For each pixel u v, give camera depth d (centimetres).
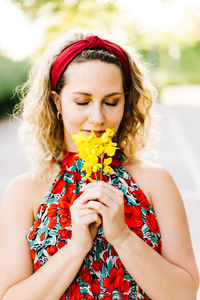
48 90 159
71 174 153
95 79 135
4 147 939
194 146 929
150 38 1324
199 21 1700
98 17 699
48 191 150
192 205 531
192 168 732
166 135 1088
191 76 3600
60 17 678
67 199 149
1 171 716
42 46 648
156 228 148
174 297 136
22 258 142
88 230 130
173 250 144
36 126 161
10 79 1661
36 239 143
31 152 160
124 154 162
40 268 135
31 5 684
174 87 3403
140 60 172
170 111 1670
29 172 156
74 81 138
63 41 154
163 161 790
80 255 131
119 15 734
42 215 146
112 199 129
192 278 141
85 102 138
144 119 171
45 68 157
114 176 153
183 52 3566
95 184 131
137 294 144
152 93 172
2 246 145
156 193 152
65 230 143
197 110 1677
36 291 131
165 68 3416
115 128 143
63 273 131
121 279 142
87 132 141
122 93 143
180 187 620
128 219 146
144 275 133
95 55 137
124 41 169
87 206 130
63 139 161
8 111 1675
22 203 148
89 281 140
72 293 139
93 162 128
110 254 142
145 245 135
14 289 136
